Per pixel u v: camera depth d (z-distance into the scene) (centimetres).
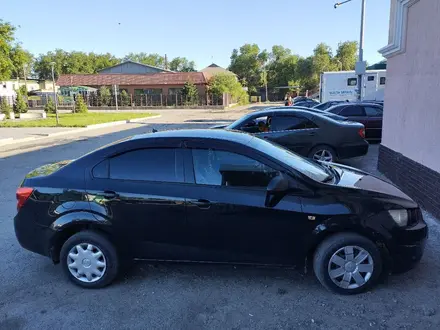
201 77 4931
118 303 335
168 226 343
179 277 377
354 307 317
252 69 8769
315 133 834
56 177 364
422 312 308
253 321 304
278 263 342
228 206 331
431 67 537
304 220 326
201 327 299
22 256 438
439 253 412
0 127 2188
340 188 335
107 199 347
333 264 331
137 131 1998
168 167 348
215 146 346
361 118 1272
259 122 859
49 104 3641
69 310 326
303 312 313
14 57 3002
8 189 755
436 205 517
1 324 309
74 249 357
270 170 337
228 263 349
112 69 6169
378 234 322
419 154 581
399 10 662
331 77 2516
